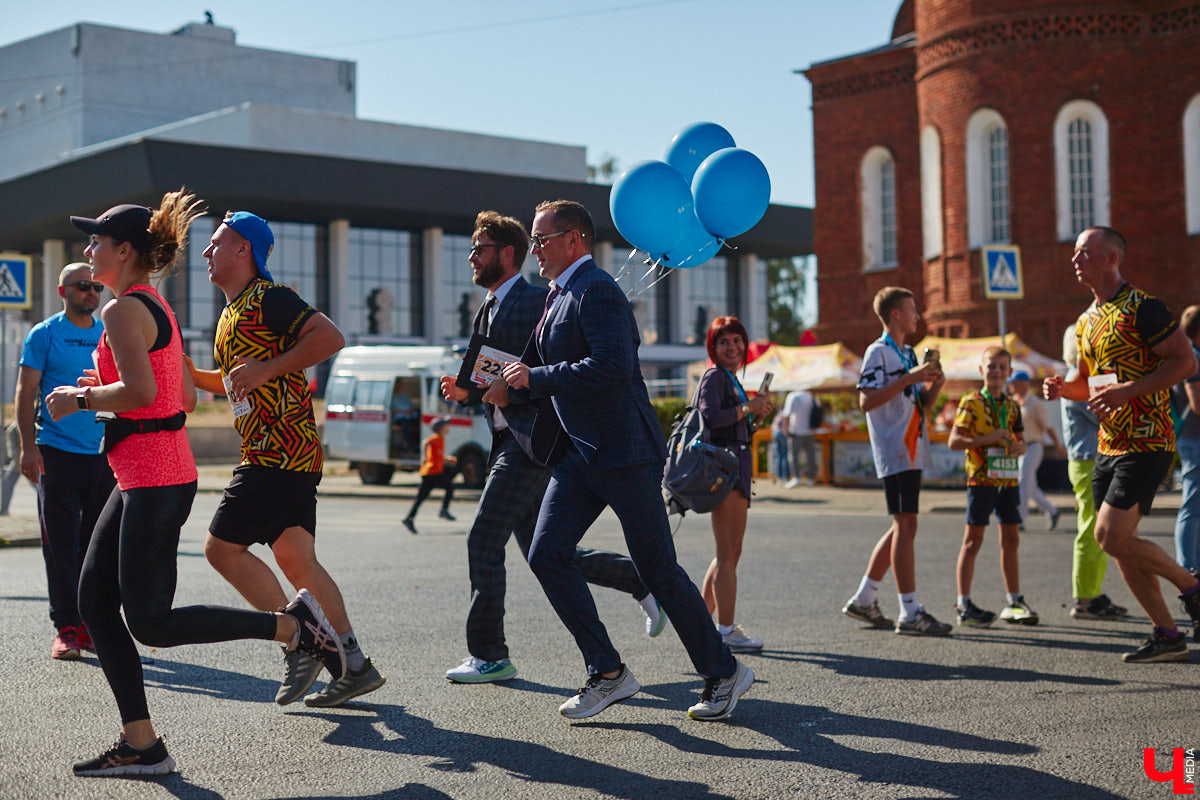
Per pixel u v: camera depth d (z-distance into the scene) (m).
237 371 4.64
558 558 4.98
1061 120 27.08
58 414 4.22
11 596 8.22
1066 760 4.41
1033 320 27.23
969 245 28.05
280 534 5.11
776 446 24.12
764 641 6.85
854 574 9.81
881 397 7.04
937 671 6.02
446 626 7.30
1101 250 6.27
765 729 4.88
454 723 4.98
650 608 6.52
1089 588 7.59
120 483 4.31
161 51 68.31
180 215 4.49
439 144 61.69
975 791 4.05
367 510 18.25
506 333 5.76
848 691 5.57
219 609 4.52
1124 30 26.78
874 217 34.59
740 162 5.82
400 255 57.75
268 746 4.61
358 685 5.18
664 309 64.81
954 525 14.69
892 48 33.59
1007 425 7.48
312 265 55.12
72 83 66.44
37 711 5.10
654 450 4.93
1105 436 6.24
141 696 4.24
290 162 48.94
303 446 4.84
